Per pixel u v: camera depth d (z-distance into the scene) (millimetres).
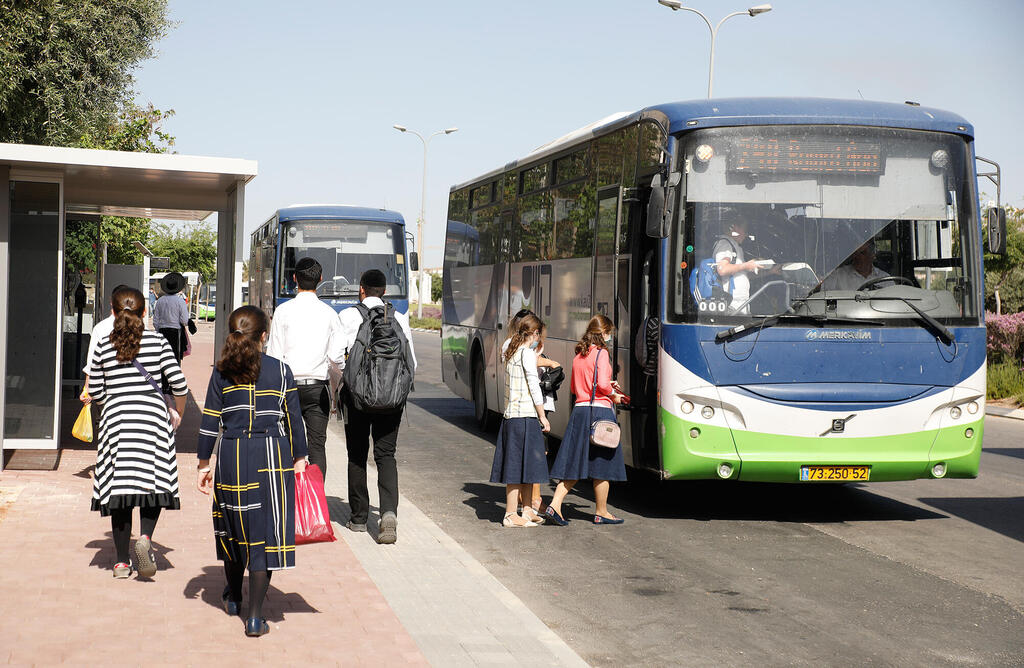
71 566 7484
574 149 12773
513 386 9758
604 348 9961
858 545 9375
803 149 9883
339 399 9219
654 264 10086
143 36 24391
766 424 9609
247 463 6074
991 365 26047
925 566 8609
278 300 22469
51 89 22141
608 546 9227
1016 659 6262
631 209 10719
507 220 15773
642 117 10641
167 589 6973
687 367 9641
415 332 58125
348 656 5738
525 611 6852
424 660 5719
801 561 8734
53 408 11930
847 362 9711
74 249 18781
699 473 9688
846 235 9852
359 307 9289
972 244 10117
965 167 10164
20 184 11773
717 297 9672
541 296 13859
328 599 6926
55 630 6043
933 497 11984
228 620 6328
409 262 22844
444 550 8508
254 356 6168
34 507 9578
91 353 7570
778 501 11617
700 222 9758
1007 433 18719
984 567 8586
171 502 7195
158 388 7230
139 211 18062
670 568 8461
